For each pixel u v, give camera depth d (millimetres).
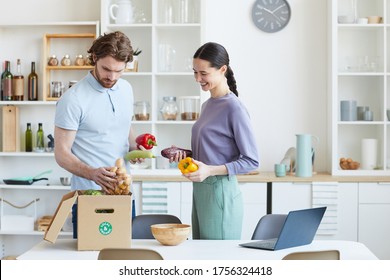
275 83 5832
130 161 3629
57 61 5781
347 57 5680
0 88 5914
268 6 5820
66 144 3383
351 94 5824
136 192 5414
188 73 5590
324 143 5824
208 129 3459
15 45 5914
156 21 5633
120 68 3311
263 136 5852
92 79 3418
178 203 5371
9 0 5945
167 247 3084
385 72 5570
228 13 5836
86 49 5859
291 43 5824
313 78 5824
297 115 5832
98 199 2982
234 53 5844
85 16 5902
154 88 5648
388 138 5789
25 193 5945
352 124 5785
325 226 5332
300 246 3133
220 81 3461
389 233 5344
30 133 5828
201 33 5590
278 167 5406
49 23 5703
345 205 5348
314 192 5316
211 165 3451
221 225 3436
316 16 5805
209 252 2965
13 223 5723
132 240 3281
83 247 2984
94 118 3428
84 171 3238
